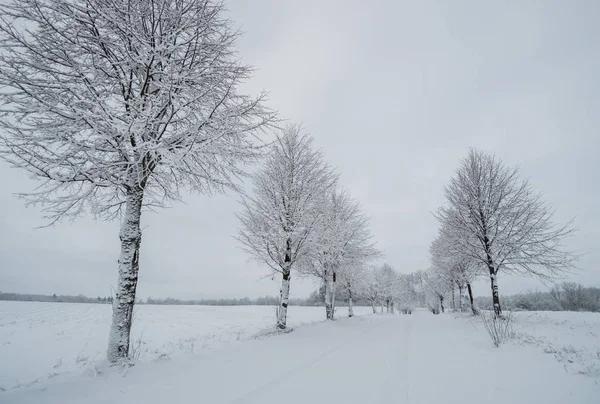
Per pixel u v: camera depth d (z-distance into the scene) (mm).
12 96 4734
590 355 6516
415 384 4770
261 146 6902
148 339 13484
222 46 6320
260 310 39688
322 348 7965
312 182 13555
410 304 65750
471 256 16094
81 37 5305
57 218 5566
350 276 22703
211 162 6379
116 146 5402
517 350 7305
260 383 4742
